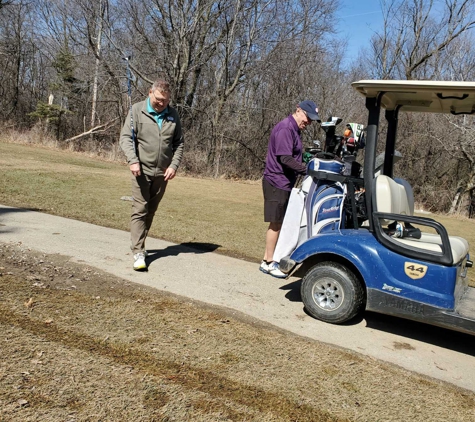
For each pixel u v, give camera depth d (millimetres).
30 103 34562
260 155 22281
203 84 23250
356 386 2973
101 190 9828
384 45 23750
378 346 3625
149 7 20469
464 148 19016
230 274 4980
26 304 3496
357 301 3824
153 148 4590
